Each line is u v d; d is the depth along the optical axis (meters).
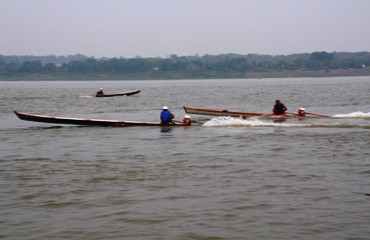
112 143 26.72
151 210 14.43
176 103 63.97
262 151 23.48
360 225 12.98
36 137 29.44
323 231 12.63
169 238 12.41
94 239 12.42
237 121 33.81
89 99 73.62
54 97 79.81
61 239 12.44
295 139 26.95
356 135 28.06
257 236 12.42
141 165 20.56
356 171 18.83
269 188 16.53
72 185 17.23
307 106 56.53
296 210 14.23
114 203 15.12
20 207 14.88
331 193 15.81
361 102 61.19
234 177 18.17
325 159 21.27
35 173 19.22
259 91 96.75
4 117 43.78
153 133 30.48
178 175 18.61
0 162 21.58
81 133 30.89
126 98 76.19
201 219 13.65
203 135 29.28
